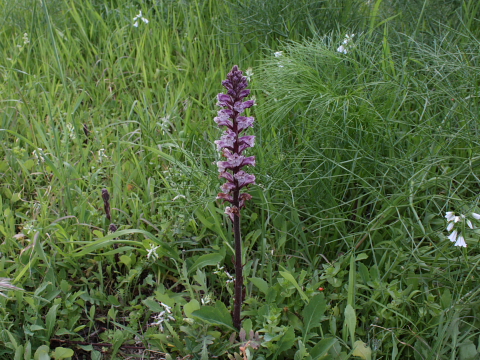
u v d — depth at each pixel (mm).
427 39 1332
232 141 633
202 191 974
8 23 1617
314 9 1407
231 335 740
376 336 768
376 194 941
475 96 1017
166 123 1186
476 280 796
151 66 1426
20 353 721
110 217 945
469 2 1336
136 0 1680
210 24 1560
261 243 909
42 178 1087
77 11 1660
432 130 1005
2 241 954
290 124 1117
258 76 1243
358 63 1146
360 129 986
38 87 1361
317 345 710
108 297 841
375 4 1375
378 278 812
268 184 973
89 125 1257
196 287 825
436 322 761
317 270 861
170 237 909
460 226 771
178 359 746
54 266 877
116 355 791
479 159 961
